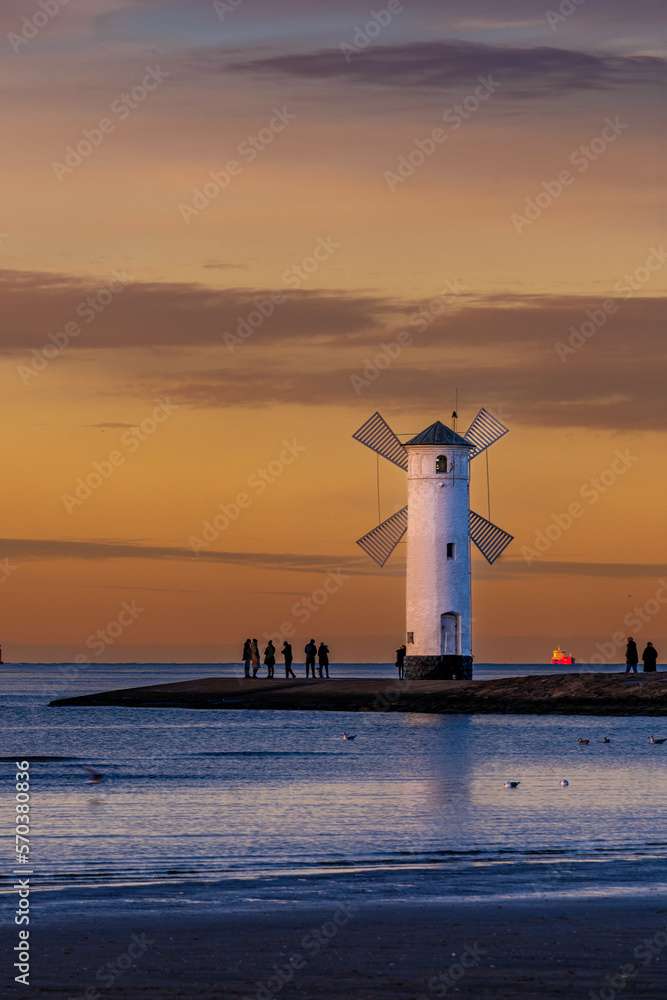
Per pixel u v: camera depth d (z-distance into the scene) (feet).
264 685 440.45
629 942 107.04
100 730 349.61
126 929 111.24
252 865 141.49
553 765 244.42
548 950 104.58
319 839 159.33
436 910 118.62
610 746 282.56
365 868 139.54
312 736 319.06
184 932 110.32
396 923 113.50
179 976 97.50
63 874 136.05
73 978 96.68
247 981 96.37
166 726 362.74
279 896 124.98
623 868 139.13
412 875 135.33
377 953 103.91
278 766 247.70
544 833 163.73
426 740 301.02
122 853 149.28
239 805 190.39
